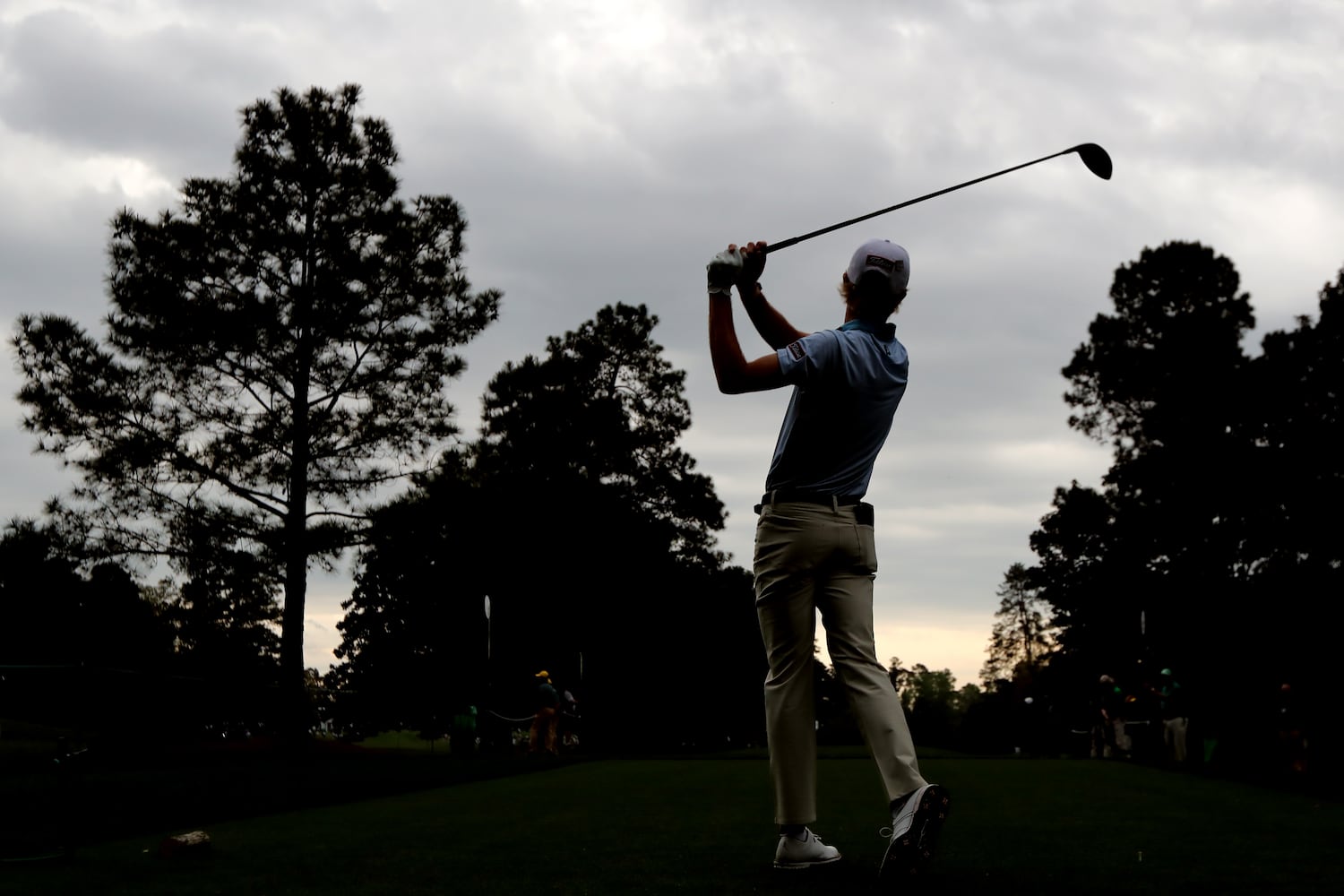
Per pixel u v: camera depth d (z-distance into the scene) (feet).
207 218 79.82
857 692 11.60
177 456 77.56
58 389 76.02
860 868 11.58
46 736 33.73
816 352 11.60
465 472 86.33
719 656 150.61
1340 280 133.90
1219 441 132.87
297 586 79.61
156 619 83.10
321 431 80.64
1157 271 140.87
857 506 11.98
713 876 11.03
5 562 81.15
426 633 127.65
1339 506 127.85
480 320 82.12
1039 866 11.41
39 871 11.99
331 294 78.69
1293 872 10.90
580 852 12.90
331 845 14.01
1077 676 144.15
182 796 23.06
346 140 81.82
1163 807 18.97
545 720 67.92
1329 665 106.73
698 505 141.69
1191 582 131.95
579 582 129.59
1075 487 144.77
